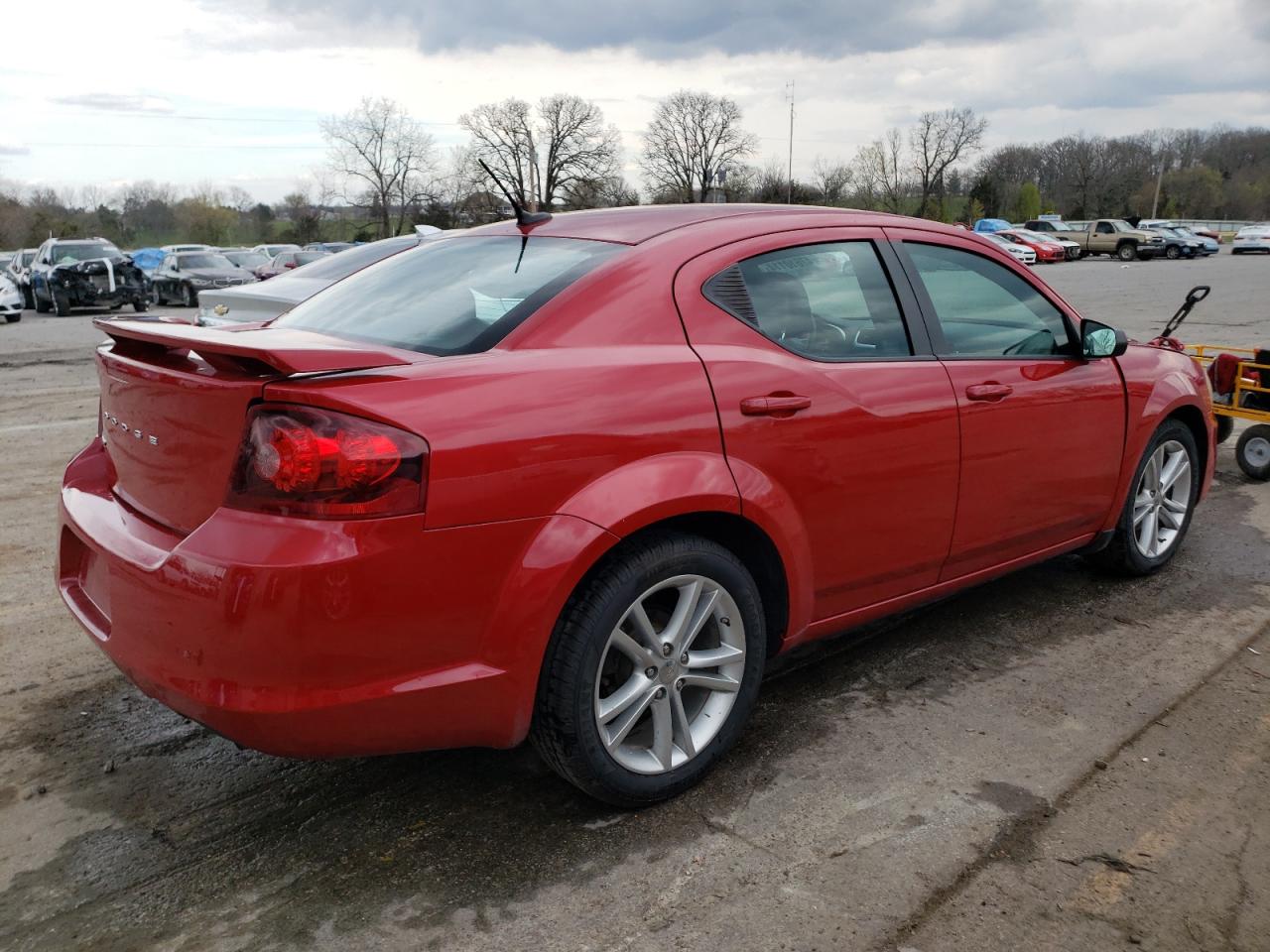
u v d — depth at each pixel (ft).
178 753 10.11
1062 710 10.68
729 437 8.79
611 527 7.94
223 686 7.07
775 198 266.98
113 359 8.62
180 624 7.23
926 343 10.84
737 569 9.00
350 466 6.96
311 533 6.98
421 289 9.84
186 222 291.17
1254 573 14.78
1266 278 87.25
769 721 10.53
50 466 22.44
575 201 244.01
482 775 9.57
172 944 7.36
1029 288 12.29
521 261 9.66
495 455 7.48
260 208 285.43
